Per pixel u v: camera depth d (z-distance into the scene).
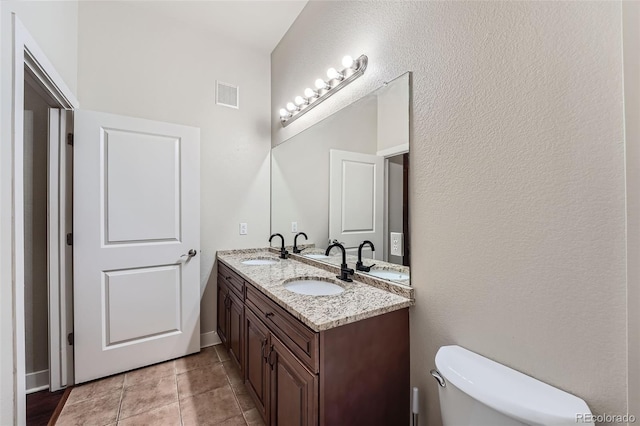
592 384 0.81
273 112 2.90
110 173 2.05
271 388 1.41
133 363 2.12
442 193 1.25
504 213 1.02
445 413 1.02
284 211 2.67
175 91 2.47
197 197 2.40
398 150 1.47
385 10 1.55
